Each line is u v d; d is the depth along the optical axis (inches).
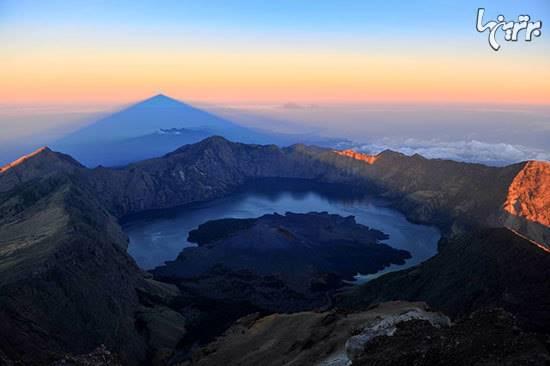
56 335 4901.6
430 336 2167.8
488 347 1891.0
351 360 2373.3
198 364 3826.3
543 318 4303.6
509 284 4950.8
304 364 2844.5
